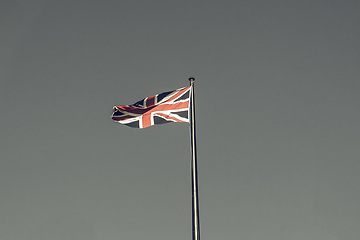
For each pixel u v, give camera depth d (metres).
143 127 23.84
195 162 21.45
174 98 23.84
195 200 20.59
